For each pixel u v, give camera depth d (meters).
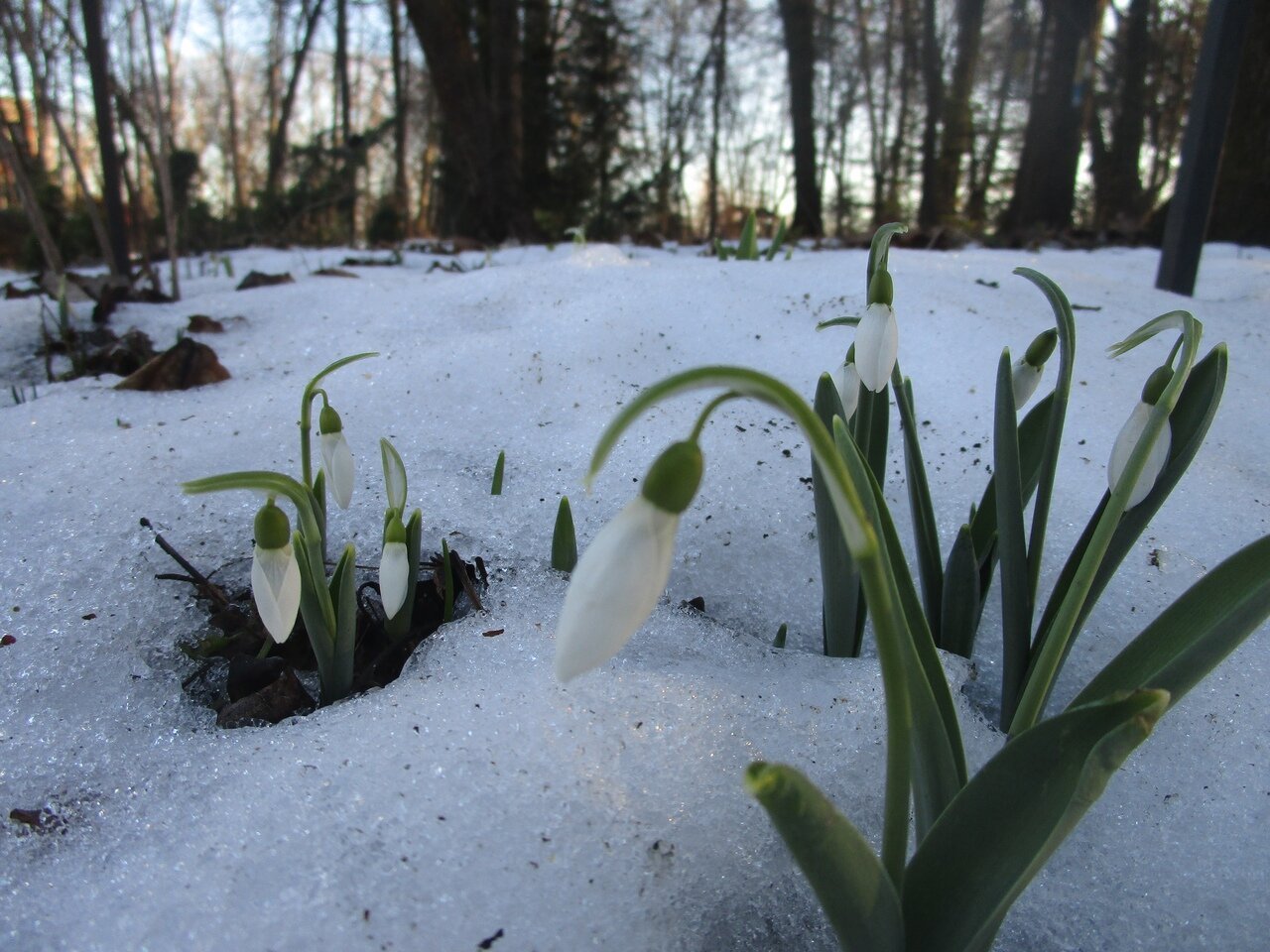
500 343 0.43
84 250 1.39
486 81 2.08
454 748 0.19
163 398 0.40
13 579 0.26
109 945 0.16
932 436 0.36
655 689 0.21
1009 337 0.45
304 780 0.19
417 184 3.84
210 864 0.17
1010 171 3.69
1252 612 0.16
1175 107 2.92
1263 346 0.48
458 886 0.17
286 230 1.82
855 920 0.14
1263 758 0.22
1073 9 1.99
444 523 0.30
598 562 0.11
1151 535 0.30
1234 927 0.19
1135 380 0.42
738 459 0.34
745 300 0.49
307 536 0.21
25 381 0.46
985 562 0.25
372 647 0.25
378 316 0.50
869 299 0.19
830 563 0.23
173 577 0.26
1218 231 1.06
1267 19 1.00
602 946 0.17
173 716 0.22
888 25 3.48
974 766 0.21
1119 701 0.13
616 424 0.10
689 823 0.19
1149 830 0.21
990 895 0.14
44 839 0.18
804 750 0.21
